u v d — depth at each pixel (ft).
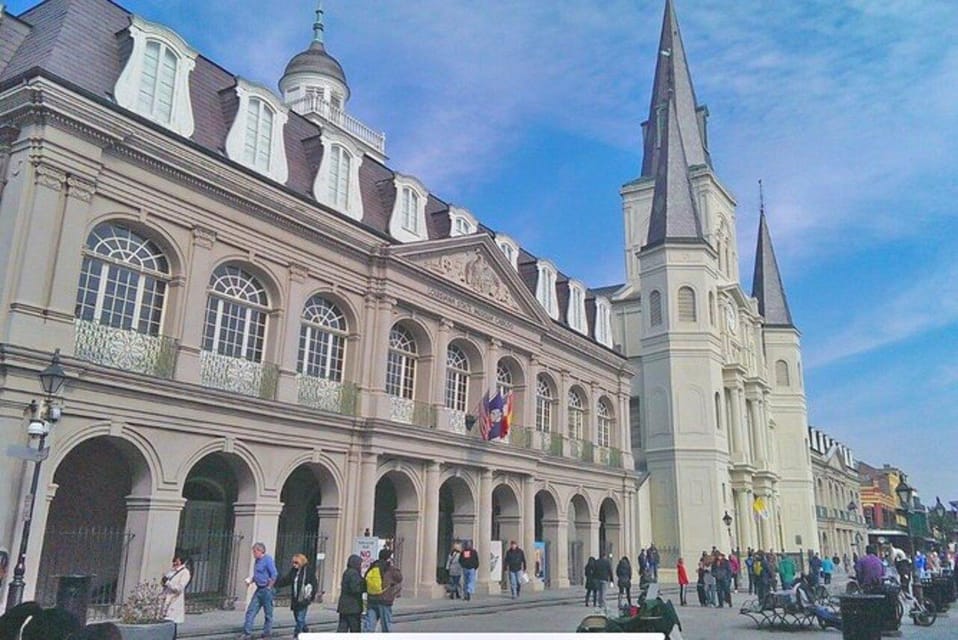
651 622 36.45
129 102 56.95
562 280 116.47
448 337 83.56
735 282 166.91
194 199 59.62
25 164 49.55
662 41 176.24
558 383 106.11
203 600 59.11
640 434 136.26
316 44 135.33
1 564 39.09
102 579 56.54
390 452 72.38
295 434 64.80
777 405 179.83
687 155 165.27
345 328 73.51
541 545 95.20
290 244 67.26
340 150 75.56
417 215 84.33
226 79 68.64
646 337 137.59
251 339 64.80
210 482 67.41
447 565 84.12
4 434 45.93
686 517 125.59
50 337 48.75
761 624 60.03
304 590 48.11
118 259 55.47
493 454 87.10
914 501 214.28
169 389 54.60
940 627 58.65
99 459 59.00
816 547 172.65
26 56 55.11
